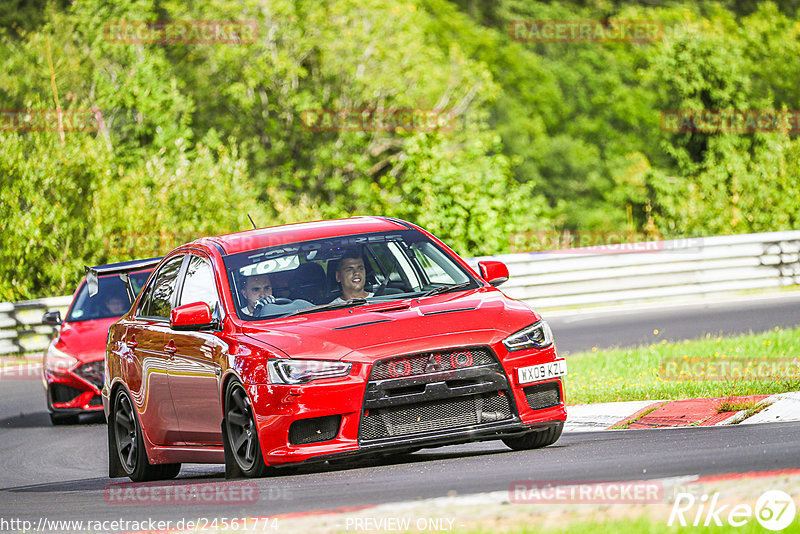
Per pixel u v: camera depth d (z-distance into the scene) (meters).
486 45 180.75
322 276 29.00
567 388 41.75
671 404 35.78
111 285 52.22
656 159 159.50
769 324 57.47
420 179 96.75
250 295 28.50
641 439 29.27
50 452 42.38
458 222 95.12
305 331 26.39
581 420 36.22
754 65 166.12
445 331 26.09
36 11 150.88
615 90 177.00
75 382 49.19
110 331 35.12
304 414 25.27
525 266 76.12
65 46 129.00
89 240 91.19
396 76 141.75
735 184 102.12
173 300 31.31
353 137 144.38
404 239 30.39
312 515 21.30
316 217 106.38
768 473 21.66
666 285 76.31
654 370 43.12
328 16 143.75
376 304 28.00
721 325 59.12
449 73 146.50
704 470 22.69
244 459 27.14
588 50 181.50
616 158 173.50
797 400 32.81
